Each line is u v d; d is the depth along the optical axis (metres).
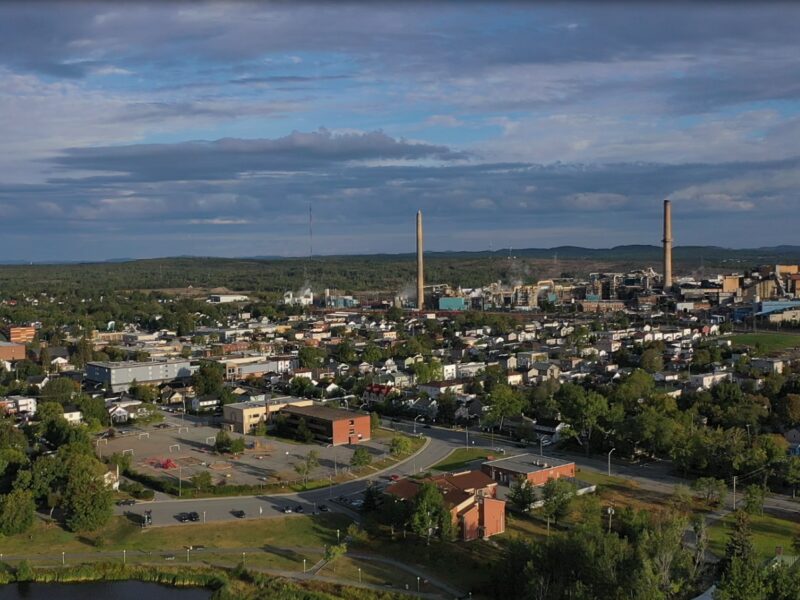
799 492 133.12
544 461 141.25
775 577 84.25
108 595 100.38
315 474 145.88
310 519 121.94
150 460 155.12
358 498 131.12
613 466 151.38
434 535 112.19
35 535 116.31
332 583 99.88
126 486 136.88
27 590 101.81
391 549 109.94
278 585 99.56
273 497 133.25
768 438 143.00
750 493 119.56
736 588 81.25
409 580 100.69
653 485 138.12
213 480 141.50
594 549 90.50
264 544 113.19
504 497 127.81
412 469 149.75
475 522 113.38
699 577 88.38
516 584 94.12
